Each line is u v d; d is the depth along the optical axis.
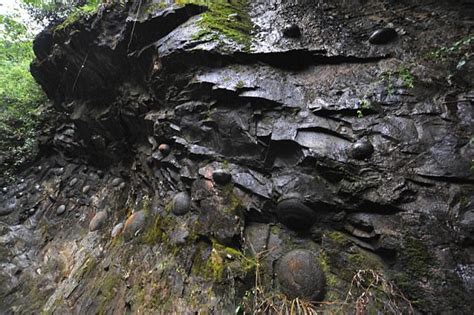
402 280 2.24
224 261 2.88
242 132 3.33
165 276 3.21
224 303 2.66
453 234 2.18
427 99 2.79
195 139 3.83
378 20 3.67
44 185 7.08
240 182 3.21
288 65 3.57
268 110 3.27
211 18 4.01
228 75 3.56
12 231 6.01
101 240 4.88
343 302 2.33
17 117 7.92
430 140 2.58
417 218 2.32
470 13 3.25
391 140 2.69
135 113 5.13
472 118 2.55
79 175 6.82
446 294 2.06
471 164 2.36
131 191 5.31
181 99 4.01
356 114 2.92
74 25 5.14
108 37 4.90
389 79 3.02
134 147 5.67
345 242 2.58
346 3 4.02
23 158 7.55
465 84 2.74
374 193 2.51
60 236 5.68
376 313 2.20
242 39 3.76
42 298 4.49
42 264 5.20
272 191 2.98
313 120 3.00
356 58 3.36
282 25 3.94
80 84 6.19
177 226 3.59
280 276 2.64
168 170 4.21
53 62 6.14
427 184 2.41
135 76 5.03
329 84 3.23
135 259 3.75
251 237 2.99
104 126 5.92
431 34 3.26
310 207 2.76
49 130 7.57
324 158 2.77
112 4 4.82
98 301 3.68
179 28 4.09
